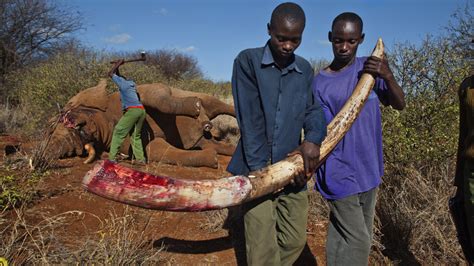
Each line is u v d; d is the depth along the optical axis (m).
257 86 2.68
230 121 10.37
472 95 2.54
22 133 9.23
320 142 2.71
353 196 2.91
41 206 4.52
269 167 2.63
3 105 11.69
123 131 6.62
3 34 16.91
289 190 2.87
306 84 2.76
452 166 4.56
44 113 9.50
